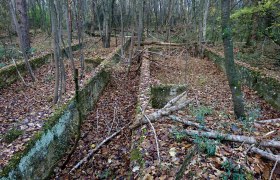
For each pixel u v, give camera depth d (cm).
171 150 385
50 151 468
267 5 824
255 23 1047
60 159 499
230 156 374
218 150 385
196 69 1123
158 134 436
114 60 1147
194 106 624
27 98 693
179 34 1839
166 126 466
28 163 395
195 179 322
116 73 1032
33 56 1115
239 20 1070
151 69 1094
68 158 494
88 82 727
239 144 414
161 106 739
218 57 1152
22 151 388
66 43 1405
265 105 714
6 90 776
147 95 639
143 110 542
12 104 652
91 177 439
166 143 407
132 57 1138
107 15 1426
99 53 1281
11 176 349
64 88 656
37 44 1470
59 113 529
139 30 1146
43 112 539
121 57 1170
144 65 1008
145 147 398
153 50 1452
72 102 598
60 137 515
